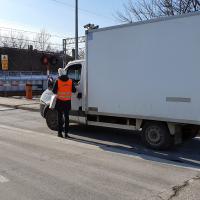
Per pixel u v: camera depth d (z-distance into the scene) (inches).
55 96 302.7
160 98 249.8
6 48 1792.6
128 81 267.7
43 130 345.4
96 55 288.5
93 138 305.0
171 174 198.2
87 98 297.9
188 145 281.0
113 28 274.4
